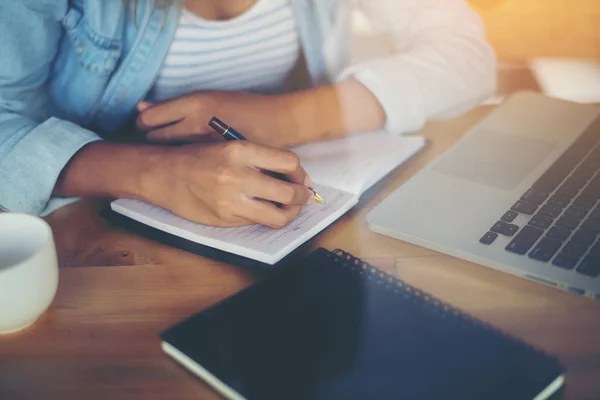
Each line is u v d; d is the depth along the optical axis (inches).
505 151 31.8
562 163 30.3
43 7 34.7
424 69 37.4
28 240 24.2
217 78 43.8
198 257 26.7
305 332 21.3
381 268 25.3
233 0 42.1
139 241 28.1
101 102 39.1
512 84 39.4
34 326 23.3
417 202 28.5
